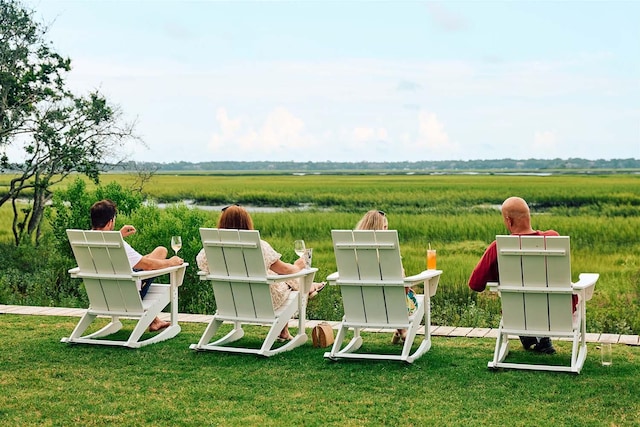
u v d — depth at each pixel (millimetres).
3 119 16734
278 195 48812
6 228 21281
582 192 45281
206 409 5293
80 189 12828
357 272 6504
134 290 7070
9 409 5324
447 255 18922
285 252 11930
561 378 5859
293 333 7723
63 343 7258
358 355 6477
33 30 16750
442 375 6027
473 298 12250
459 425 4875
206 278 6953
